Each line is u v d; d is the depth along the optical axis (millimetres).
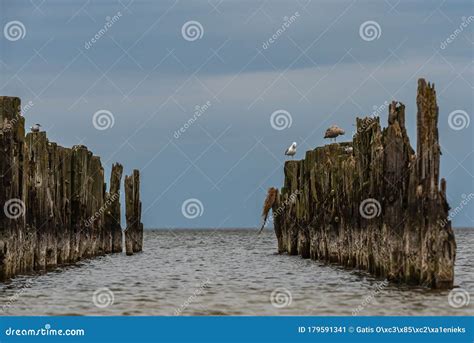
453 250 40750
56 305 41031
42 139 53406
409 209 41625
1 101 45344
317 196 63219
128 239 80438
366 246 49000
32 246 51438
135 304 41562
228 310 39500
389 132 43875
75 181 65500
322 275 53875
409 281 41938
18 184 46531
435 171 40531
